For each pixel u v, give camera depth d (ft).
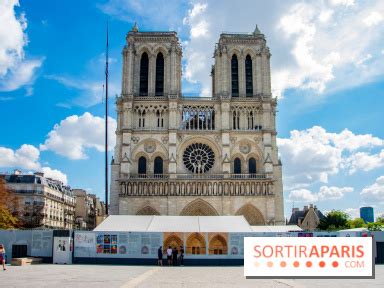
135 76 444.55
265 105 436.76
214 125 436.76
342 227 482.69
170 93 436.35
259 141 431.02
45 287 118.62
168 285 125.59
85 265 217.77
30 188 465.06
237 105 439.63
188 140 428.56
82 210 592.60
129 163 416.46
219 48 453.99
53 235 229.25
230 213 405.18
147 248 230.48
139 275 159.84
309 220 553.23
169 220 265.95
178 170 423.23
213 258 231.09
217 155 427.74
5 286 120.78
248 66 457.27
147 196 405.59
